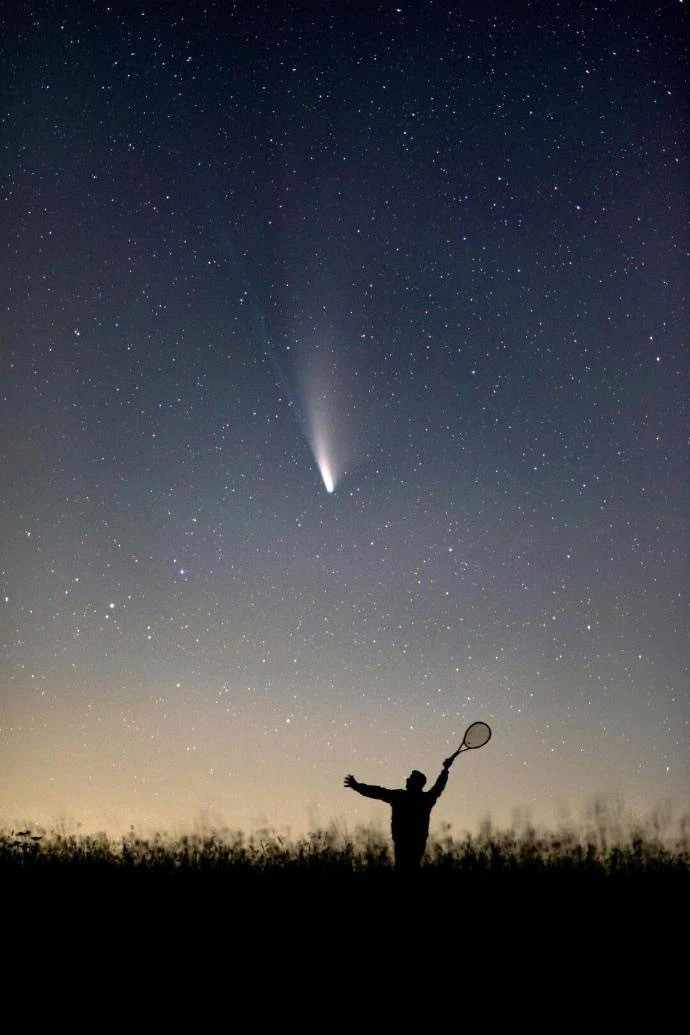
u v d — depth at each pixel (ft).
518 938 23.53
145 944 23.12
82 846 33.32
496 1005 18.89
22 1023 17.94
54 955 22.22
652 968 21.20
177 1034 17.40
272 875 30.01
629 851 31.32
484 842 32.68
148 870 30.58
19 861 31.71
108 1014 18.43
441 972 20.98
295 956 22.17
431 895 27.63
